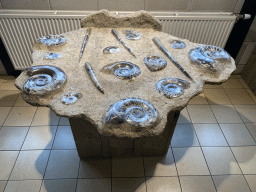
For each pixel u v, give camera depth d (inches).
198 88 54.1
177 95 50.6
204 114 97.3
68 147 81.8
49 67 55.9
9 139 83.7
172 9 97.7
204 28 97.8
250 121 94.6
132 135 42.4
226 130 90.4
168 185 71.5
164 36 75.2
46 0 92.1
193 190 70.4
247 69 115.8
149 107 45.4
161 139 71.7
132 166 76.2
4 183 70.5
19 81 53.9
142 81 55.3
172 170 75.5
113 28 79.0
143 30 78.4
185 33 99.7
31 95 48.9
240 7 97.7
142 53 66.6
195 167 76.6
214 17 93.5
